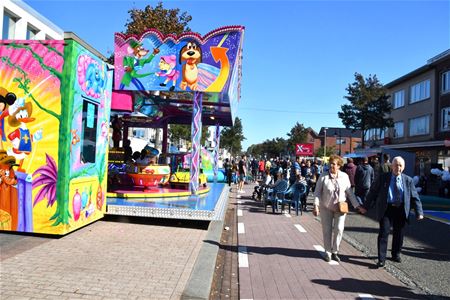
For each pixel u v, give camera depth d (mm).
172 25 18609
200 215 8312
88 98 7273
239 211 12711
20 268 5027
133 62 9969
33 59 6672
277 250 7422
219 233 7898
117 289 4496
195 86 9852
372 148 38469
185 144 48344
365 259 6973
